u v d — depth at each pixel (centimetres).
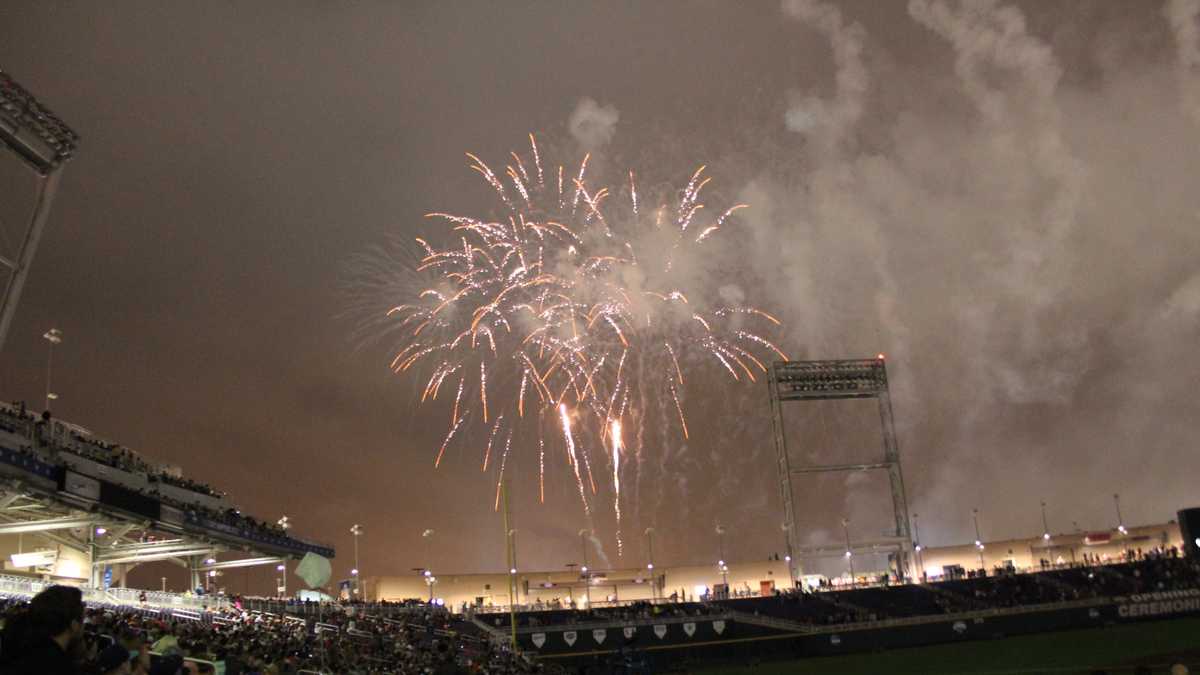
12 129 4044
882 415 11800
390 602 10188
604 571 12431
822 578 12175
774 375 11638
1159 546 12825
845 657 9938
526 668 7450
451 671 2283
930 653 9669
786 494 11512
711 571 12744
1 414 5303
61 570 6681
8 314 4206
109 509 5475
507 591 11956
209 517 6775
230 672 2658
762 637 10269
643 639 10006
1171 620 10519
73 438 6281
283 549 7962
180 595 6675
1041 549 13100
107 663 962
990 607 10675
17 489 4794
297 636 5628
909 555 11488
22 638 775
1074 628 10488
